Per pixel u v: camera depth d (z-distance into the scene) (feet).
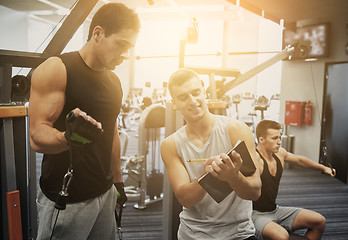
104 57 3.84
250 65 38.34
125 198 5.10
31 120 3.67
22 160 5.81
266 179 7.32
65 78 3.79
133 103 33.01
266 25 36.35
